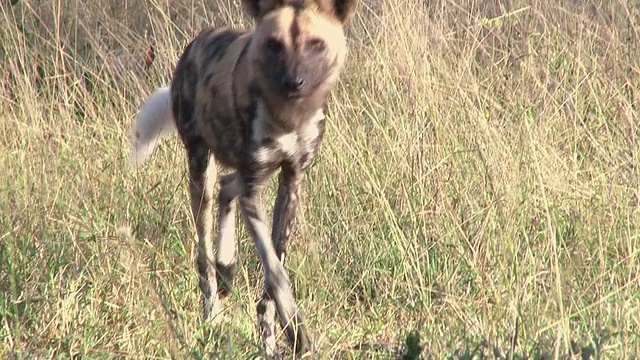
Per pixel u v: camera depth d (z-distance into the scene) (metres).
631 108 19.00
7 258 14.96
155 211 17.05
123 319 14.49
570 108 19.75
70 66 21.19
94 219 16.81
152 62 20.81
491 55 21.27
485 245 15.78
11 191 17.16
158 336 13.45
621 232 16.22
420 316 14.57
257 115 14.40
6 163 17.62
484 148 17.55
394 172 17.72
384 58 19.52
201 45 16.03
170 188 18.31
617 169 17.62
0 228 15.77
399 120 18.45
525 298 13.73
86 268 15.33
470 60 20.38
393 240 16.42
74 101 20.88
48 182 17.62
